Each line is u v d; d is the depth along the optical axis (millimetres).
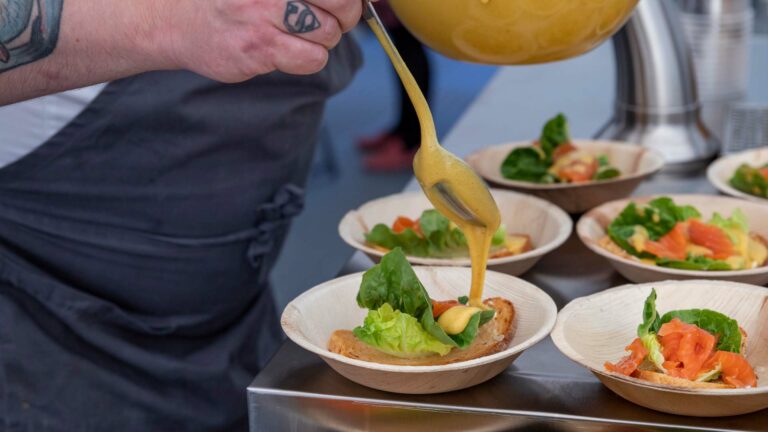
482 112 1710
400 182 3275
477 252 872
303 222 2957
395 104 4133
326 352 802
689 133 1421
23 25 823
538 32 806
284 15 737
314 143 1326
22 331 1139
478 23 805
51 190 1124
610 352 855
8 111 1075
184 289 1221
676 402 750
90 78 876
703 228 1074
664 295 903
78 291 1159
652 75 1410
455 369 774
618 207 1155
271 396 816
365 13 750
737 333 817
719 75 1658
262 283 1350
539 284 1053
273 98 1174
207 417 1255
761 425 754
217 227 1197
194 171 1152
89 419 1185
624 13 846
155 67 853
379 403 792
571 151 1338
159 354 1219
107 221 1154
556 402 796
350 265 1094
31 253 1156
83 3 829
